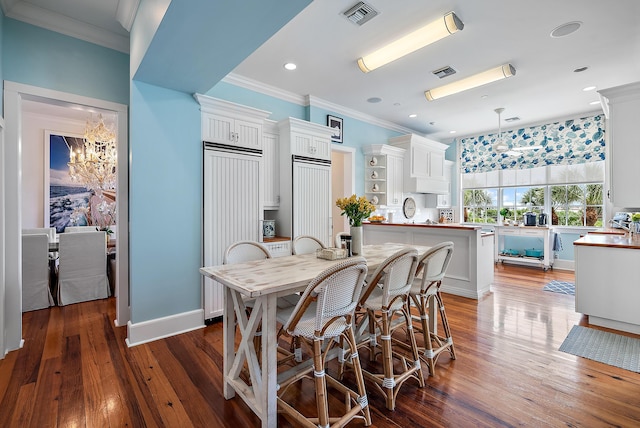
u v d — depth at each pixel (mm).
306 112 4766
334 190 5820
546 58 3469
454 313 3414
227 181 3262
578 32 2949
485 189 7035
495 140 6797
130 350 2549
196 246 3062
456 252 4125
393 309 1975
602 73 3865
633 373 2176
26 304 3504
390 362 1841
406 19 2748
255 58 3488
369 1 2512
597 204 5578
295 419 1704
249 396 1754
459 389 2000
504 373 2186
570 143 5773
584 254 3158
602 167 5484
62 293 3721
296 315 1549
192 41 2104
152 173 2793
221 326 3096
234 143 3320
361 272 1633
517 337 2787
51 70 2674
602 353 2475
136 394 1947
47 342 2686
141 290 2727
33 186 5082
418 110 5379
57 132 5277
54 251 3986
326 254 2332
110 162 4785
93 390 1982
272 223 3941
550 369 2236
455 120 5992
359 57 3457
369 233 5180
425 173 6309
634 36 3008
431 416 1745
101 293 3982
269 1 1710
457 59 3498
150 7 2105
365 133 5688
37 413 1756
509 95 4656
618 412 1758
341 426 1555
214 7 1752
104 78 2943
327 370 2271
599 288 3062
